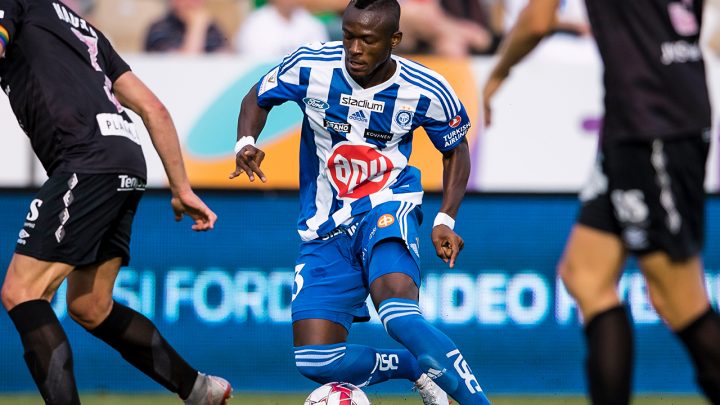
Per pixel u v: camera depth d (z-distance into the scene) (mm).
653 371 27156
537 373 27328
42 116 14102
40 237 13766
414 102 15852
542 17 13078
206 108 27828
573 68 27547
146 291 27375
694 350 12500
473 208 27531
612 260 12484
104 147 14164
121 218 14852
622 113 12219
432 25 28203
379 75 15711
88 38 14789
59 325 13812
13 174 27484
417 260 15797
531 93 27531
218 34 28438
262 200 27578
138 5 28391
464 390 14914
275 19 28594
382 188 16250
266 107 16547
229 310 27422
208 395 15688
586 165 27531
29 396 26188
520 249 27500
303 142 16688
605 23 12344
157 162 27547
